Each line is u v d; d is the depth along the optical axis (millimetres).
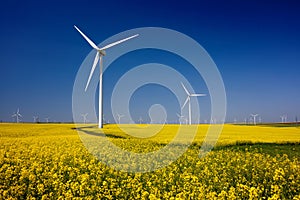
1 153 16688
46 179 11672
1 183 10984
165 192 9828
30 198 9406
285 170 13273
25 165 13695
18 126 40906
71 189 10328
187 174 12414
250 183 11156
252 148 22562
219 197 9266
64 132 32406
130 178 11469
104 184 10352
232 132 34531
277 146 23531
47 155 16266
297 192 10195
